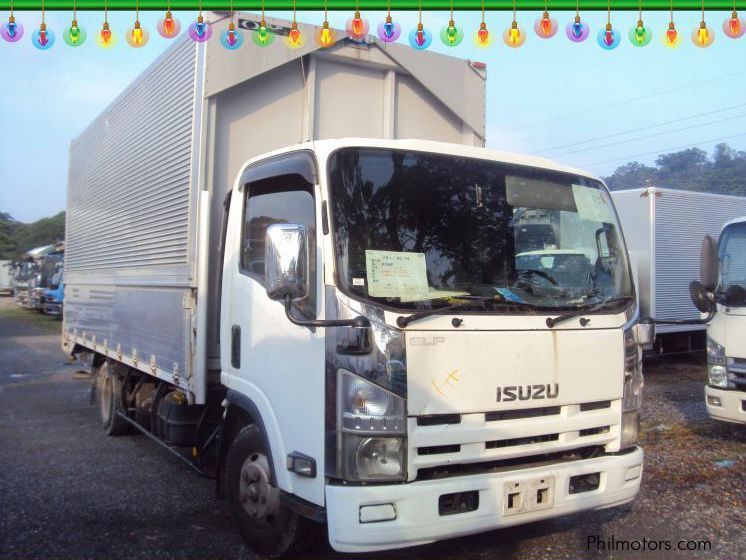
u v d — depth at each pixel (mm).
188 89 5277
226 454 4871
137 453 7340
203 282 5008
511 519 3715
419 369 3570
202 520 5246
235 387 4582
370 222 3803
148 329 6203
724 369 7238
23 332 24438
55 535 4926
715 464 6738
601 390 4180
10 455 7246
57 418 9383
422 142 4148
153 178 6121
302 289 3533
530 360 3898
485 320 3803
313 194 3875
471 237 4066
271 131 5293
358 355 3525
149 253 6191
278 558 4293
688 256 14469
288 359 3959
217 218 5129
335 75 5441
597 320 4234
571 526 5137
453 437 3613
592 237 4590
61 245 31531
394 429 3494
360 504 3418
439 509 3545
